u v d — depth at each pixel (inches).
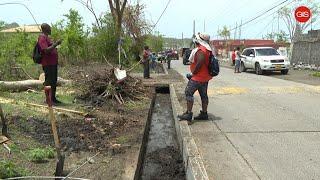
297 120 238.5
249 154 172.6
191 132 211.3
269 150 178.1
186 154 173.6
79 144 184.4
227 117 249.9
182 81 491.8
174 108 290.2
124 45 668.7
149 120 280.1
